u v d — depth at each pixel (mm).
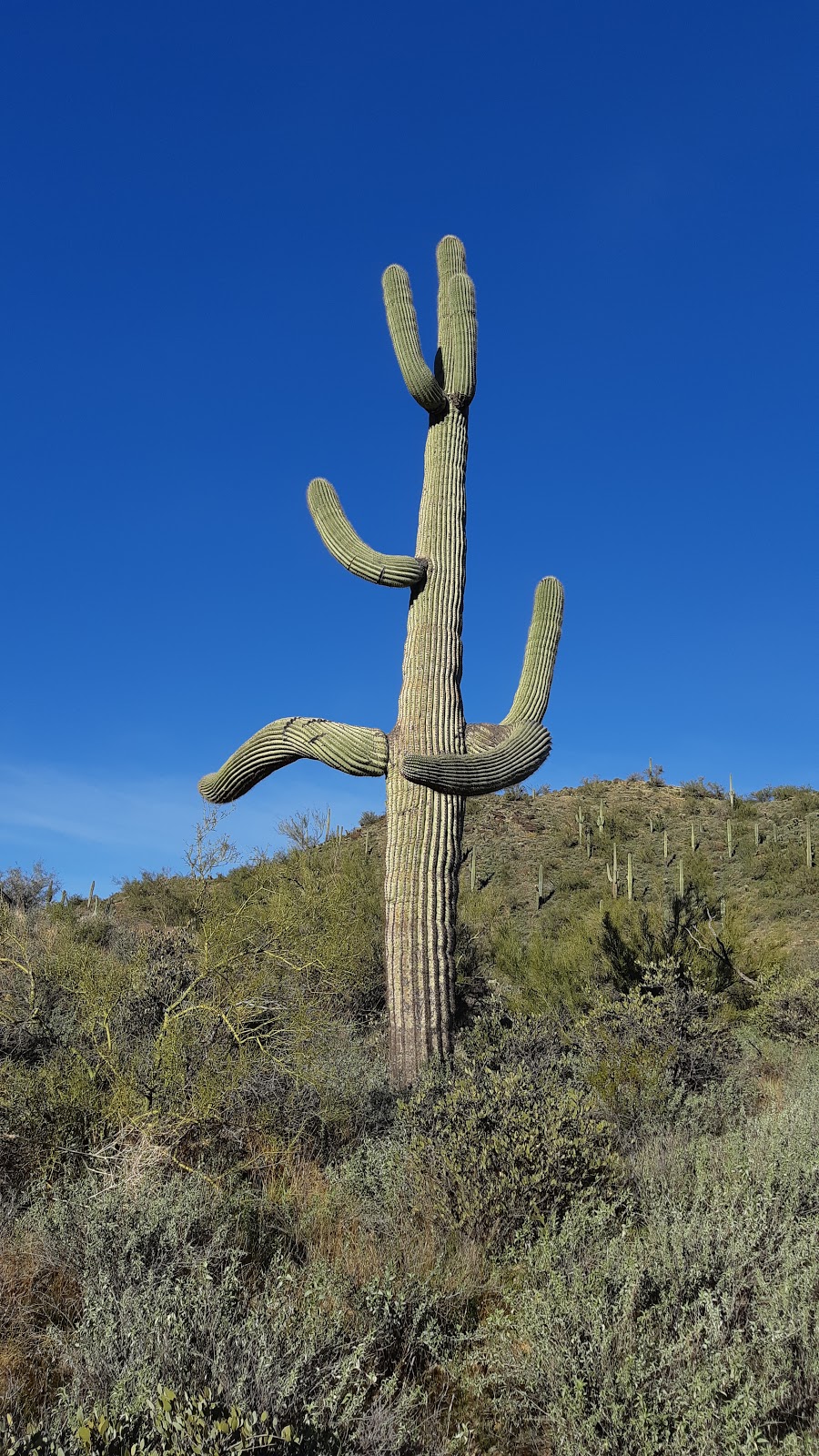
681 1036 8047
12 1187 4598
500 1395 3191
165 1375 2742
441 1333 3482
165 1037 5410
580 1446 2695
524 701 8141
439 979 7230
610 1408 2764
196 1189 4250
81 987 5852
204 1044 5641
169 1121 5121
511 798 47375
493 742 7828
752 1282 3451
